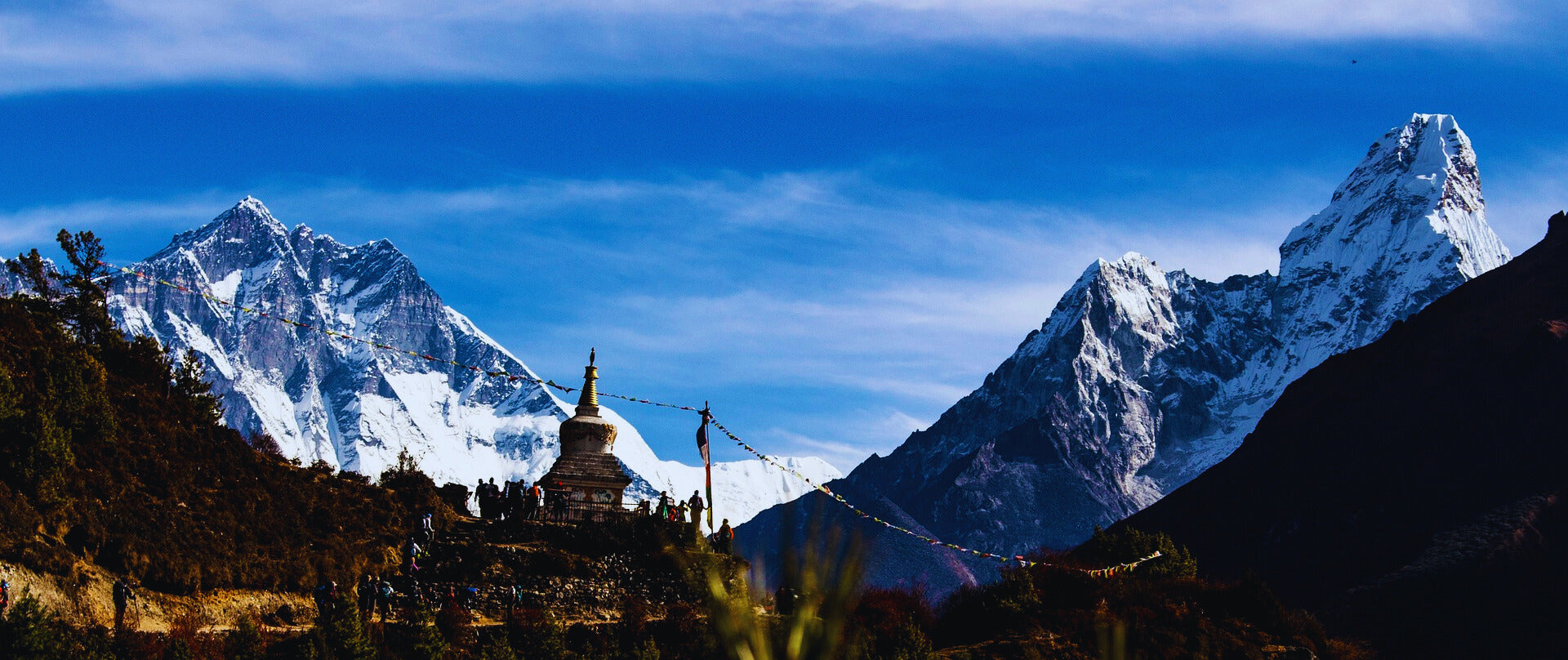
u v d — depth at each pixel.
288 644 54.34
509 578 67.19
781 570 17.58
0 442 55.34
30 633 46.03
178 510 61.44
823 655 17.28
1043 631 74.81
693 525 67.81
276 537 64.38
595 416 81.19
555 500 75.38
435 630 57.56
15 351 63.44
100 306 77.88
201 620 56.19
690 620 63.59
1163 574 89.81
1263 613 84.94
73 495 57.09
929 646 65.38
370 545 68.12
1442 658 151.75
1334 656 84.81
